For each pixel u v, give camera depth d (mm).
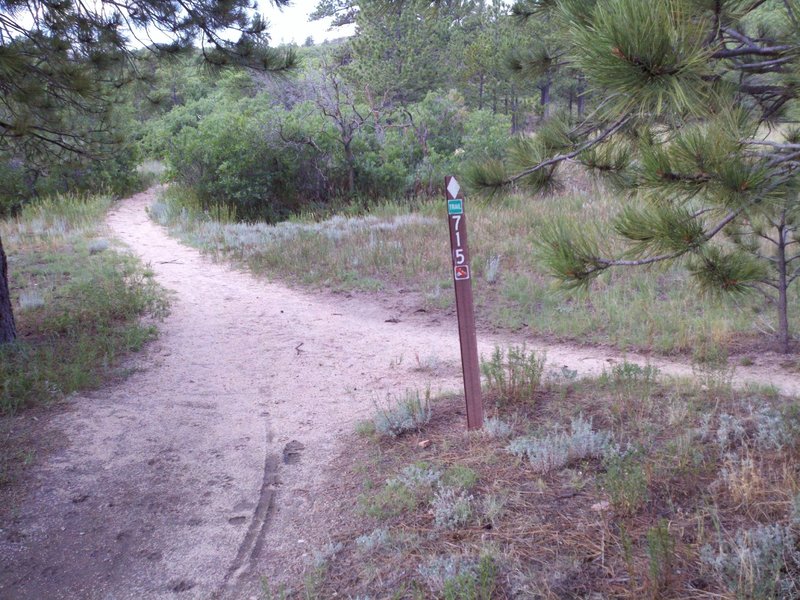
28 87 6957
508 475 4266
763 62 2969
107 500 4617
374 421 5609
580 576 3121
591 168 4039
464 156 22094
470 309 4965
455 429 5223
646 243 3264
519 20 5074
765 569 2871
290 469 5078
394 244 13992
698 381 5961
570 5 2928
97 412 6145
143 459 5281
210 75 8508
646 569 3098
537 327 9109
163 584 3676
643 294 10008
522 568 3246
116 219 20016
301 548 3887
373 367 7766
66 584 3682
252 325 9625
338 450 5309
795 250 9930
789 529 3166
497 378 5898
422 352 8320
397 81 31828
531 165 4340
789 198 2873
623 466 3977
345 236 15344
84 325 8844
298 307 10742
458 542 3580
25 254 13570
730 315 8633
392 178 21000
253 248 14750
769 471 3861
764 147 2992
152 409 6352
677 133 3023
